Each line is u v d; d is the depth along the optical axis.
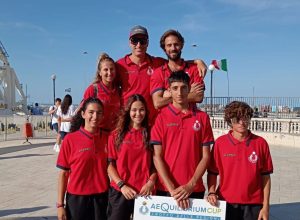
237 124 3.63
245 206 3.64
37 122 23.14
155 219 3.59
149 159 3.79
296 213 5.84
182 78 3.61
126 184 3.73
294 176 8.98
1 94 36.38
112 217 3.78
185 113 3.69
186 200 3.52
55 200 6.65
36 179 8.50
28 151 13.73
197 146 3.68
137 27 4.38
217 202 3.50
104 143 3.96
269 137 17.05
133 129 3.80
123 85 4.42
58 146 13.59
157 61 4.57
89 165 3.80
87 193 3.80
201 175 3.60
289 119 17.69
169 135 3.67
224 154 3.69
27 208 6.11
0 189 7.52
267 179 3.70
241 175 3.62
